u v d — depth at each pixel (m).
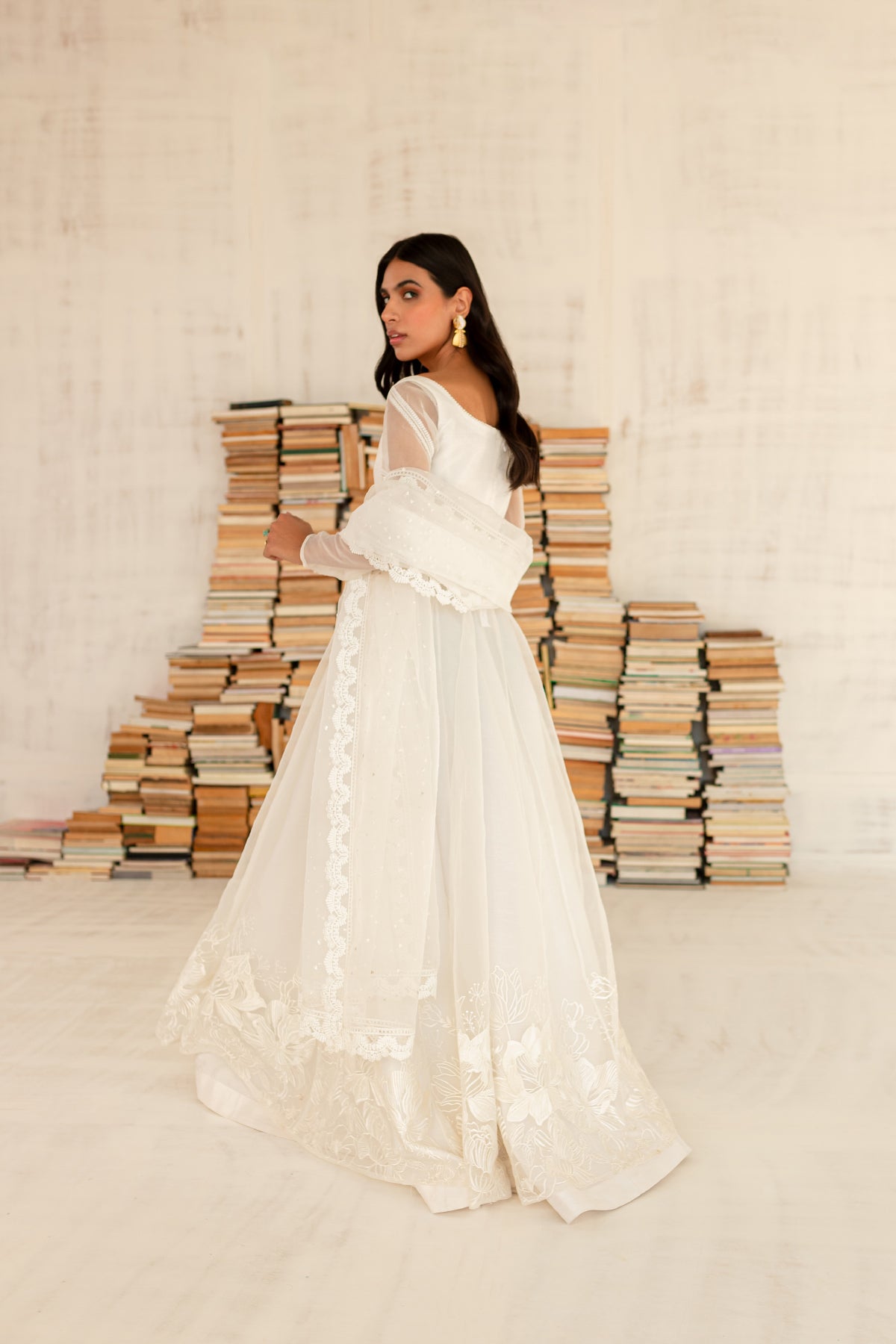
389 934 1.96
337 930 2.00
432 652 2.06
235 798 4.23
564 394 4.42
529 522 4.29
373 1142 1.97
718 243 4.34
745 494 4.39
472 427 2.12
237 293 4.48
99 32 4.47
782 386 4.36
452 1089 1.98
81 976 3.09
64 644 4.61
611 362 4.40
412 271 2.13
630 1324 1.57
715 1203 1.92
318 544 2.16
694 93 4.31
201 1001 2.30
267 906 2.20
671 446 4.40
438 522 2.04
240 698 4.24
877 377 4.32
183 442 4.52
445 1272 1.70
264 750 4.22
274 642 4.29
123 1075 2.42
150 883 4.20
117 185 4.50
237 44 4.43
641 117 4.33
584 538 4.29
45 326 4.55
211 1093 2.25
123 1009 2.83
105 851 4.24
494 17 4.34
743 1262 1.73
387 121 4.39
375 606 2.10
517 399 2.22
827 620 4.39
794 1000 2.95
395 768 2.02
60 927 3.57
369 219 4.42
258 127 4.44
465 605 2.11
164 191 4.48
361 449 4.31
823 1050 2.61
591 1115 2.04
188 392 4.52
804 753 4.43
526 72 4.35
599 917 2.22
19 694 4.61
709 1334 1.55
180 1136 2.14
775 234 4.32
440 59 4.36
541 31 4.33
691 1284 1.67
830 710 4.42
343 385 4.47
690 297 4.36
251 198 4.46
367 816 2.01
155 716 4.28
